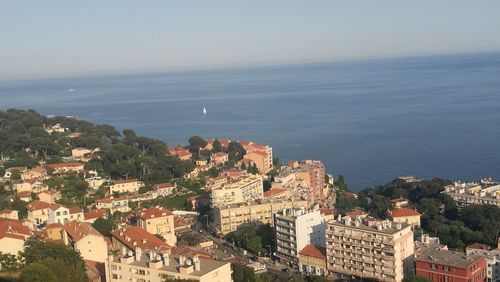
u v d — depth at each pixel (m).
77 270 190.88
